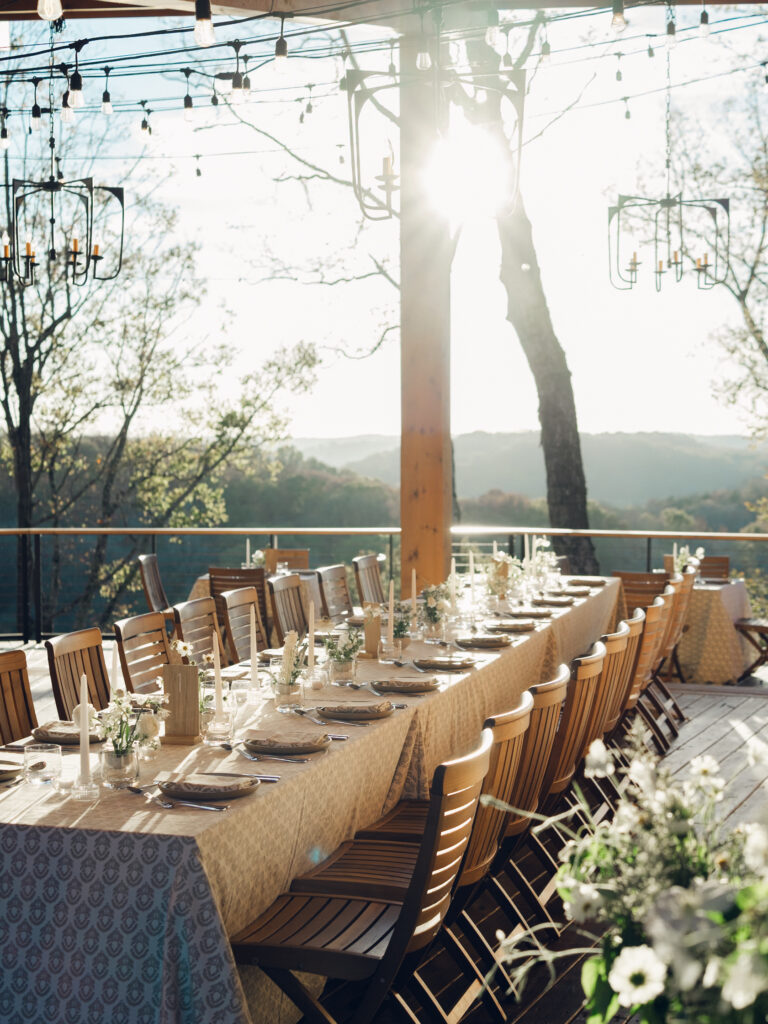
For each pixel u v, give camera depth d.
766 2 6.37
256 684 3.68
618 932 1.55
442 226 6.70
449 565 6.95
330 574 6.92
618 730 4.76
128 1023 2.20
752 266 14.52
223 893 2.36
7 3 6.92
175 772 2.69
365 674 4.18
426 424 6.81
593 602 7.08
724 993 1.25
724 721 6.63
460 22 6.36
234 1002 2.16
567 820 4.45
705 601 7.83
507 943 1.64
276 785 2.62
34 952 2.26
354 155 4.81
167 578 17.14
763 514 17.58
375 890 2.73
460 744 4.11
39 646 9.40
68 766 2.71
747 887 1.37
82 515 17.17
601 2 6.37
